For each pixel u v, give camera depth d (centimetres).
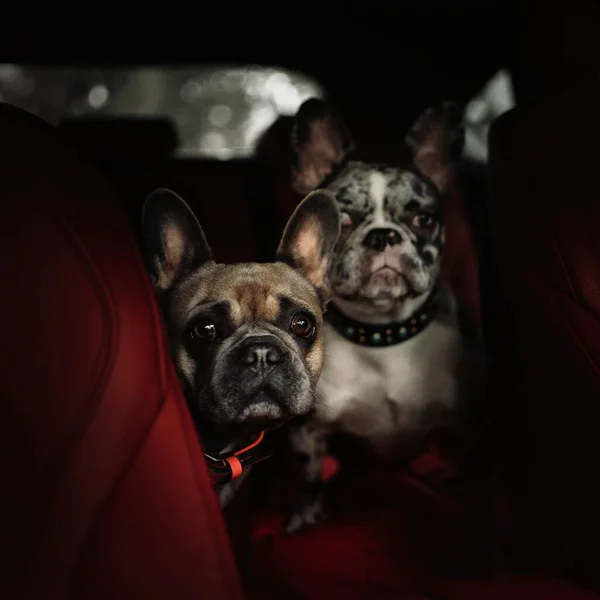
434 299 85
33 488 39
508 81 109
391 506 83
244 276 66
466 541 77
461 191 102
